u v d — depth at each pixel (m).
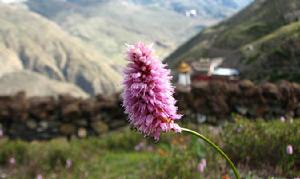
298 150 8.40
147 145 13.56
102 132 16.23
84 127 16.50
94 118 16.52
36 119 16.77
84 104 16.72
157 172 9.45
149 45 3.71
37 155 12.40
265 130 9.38
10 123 16.83
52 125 16.64
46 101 16.92
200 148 9.80
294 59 67.38
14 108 16.81
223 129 10.37
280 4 121.44
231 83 15.94
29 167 11.84
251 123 10.14
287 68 66.38
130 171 11.16
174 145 11.36
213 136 10.14
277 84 15.86
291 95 15.41
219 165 8.89
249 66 75.94
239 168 8.70
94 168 11.89
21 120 16.75
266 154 8.77
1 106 16.88
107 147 14.34
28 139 16.62
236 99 15.61
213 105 15.48
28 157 12.45
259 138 9.04
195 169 8.92
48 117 16.75
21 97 17.31
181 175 8.91
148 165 10.62
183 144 11.17
